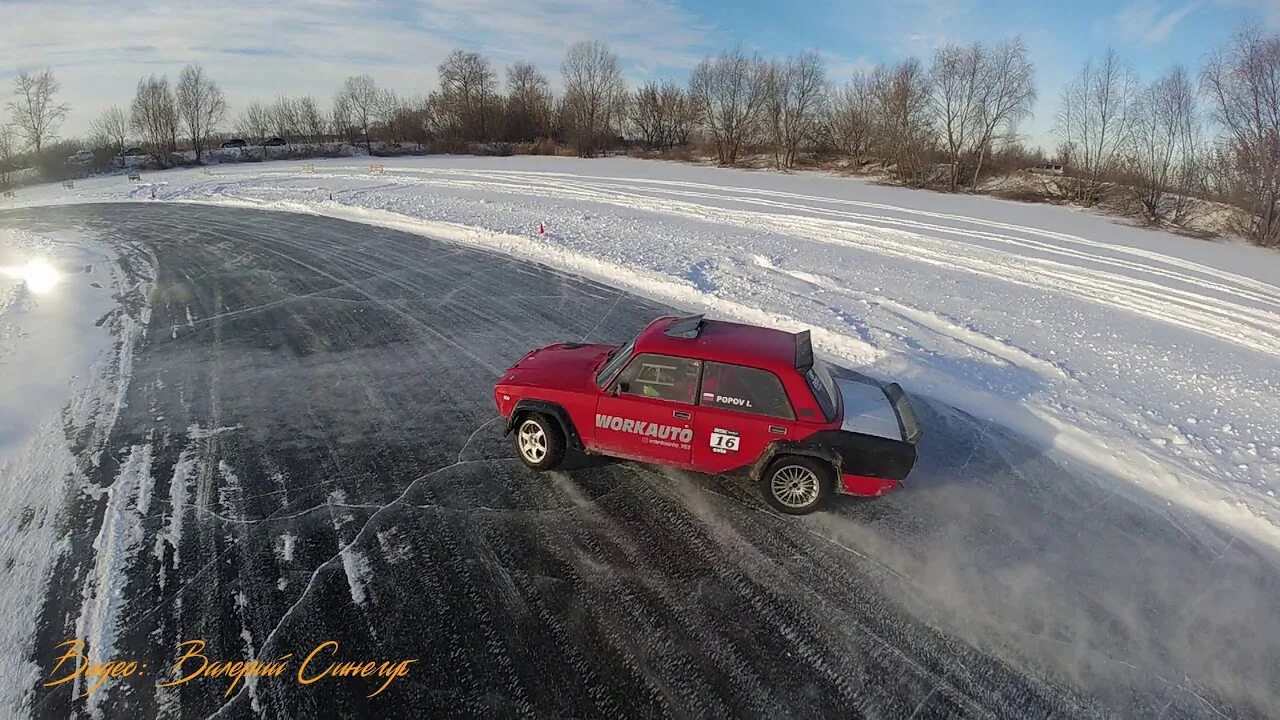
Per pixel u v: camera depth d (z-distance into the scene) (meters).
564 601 5.04
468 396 8.59
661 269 15.14
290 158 61.28
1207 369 10.30
